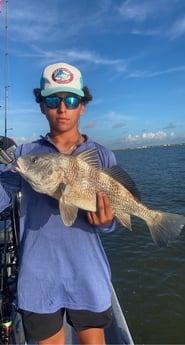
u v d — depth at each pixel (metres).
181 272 2.47
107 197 0.72
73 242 0.72
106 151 0.79
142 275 2.46
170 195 5.50
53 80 0.74
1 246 1.13
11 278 1.08
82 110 0.81
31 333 0.73
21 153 0.79
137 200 0.78
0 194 0.76
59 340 0.76
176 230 0.78
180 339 1.78
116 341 1.01
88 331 0.74
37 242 0.72
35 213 0.73
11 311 1.02
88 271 0.72
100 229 0.75
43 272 0.71
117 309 1.14
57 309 0.73
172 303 2.09
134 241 3.13
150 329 1.87
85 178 0.71
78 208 0.72
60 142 0.78
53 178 0.69
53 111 0.75
